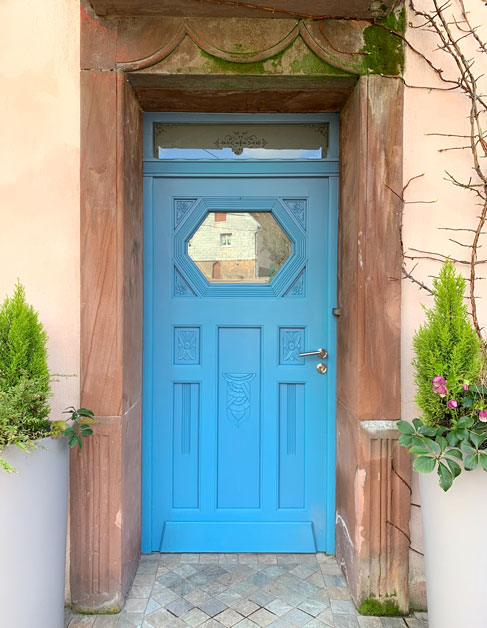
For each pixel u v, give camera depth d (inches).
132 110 76.9
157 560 85.6
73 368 74.5
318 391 88.9
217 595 75.9
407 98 73.9
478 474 54.5
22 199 73.5
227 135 87.6
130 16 70.2
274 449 89.2
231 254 89.7
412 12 73.0
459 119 74.3
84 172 70.9
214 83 74.4
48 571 60.8
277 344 89.0
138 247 82.3
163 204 87.7
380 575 72.4
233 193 88.0
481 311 75.9
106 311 71.2
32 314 61.8
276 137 87.7
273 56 71.4
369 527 72.3
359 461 72.6
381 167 72.4
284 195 87.9
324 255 88.1
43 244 73.9
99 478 71.4
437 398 58.6
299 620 70.5
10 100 73.0
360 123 72.3
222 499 89.5
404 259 74.7
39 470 58.4
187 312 88.6
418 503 74.6
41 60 72.9
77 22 72.7
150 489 87.6
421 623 70.6
